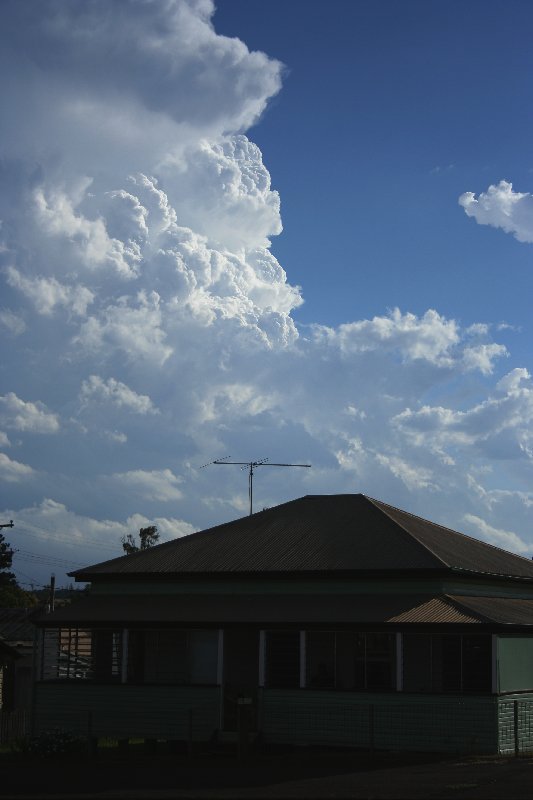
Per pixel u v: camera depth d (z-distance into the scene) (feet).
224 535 104.73
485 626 78.79
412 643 87.66
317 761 76.64
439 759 75.46
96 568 101.96
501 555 112.57
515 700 79.46
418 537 97.45
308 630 84.02
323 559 93.86
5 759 83.51
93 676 95.91
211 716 86.22
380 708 80.84
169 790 62.23
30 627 151.23
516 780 63.26
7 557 288.71
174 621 88.22
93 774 71.67
